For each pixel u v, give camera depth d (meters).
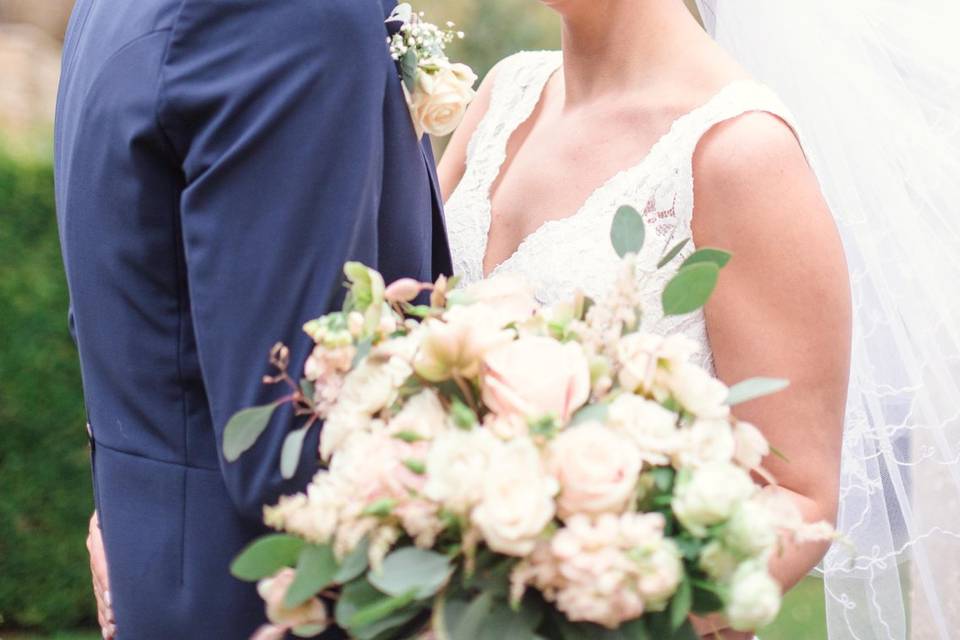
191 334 1.78
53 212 5.19
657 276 1.91
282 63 1.66
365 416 1.41
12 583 5.27
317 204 1.67
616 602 1.25
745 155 1.86
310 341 1.65
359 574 1.37
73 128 1.86
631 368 1.38
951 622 2.25
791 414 1.84
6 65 7.20
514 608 1.27
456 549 1.30
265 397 1.66
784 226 1.83
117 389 1.83
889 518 2.28
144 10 1.75
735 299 1.87
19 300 5.16
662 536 1.32
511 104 2.40
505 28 8.01
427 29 1.85
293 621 1.39
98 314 1.82
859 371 2.24
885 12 2.28
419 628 1.45
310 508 1.32
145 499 1.80
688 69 2.06
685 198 1.90
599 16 2.12
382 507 1.29
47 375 5.21
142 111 1.70
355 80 1.69
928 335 2.23
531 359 1.37
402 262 1.88
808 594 4.33
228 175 1.66
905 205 2.24
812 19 2.27
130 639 1.83
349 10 1.70
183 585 1.77
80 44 1.93
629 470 1.28
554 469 1.28
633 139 2.06
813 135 2.26
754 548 1.27
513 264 2.07
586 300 1.50
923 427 2.24
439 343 1.37
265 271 1.65
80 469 5.30
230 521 1.76
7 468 5.21
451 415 1.37
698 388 1.38
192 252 1.68
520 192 2.20
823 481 1.85
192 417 1.78
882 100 2.26
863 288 2.24
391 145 1.82
